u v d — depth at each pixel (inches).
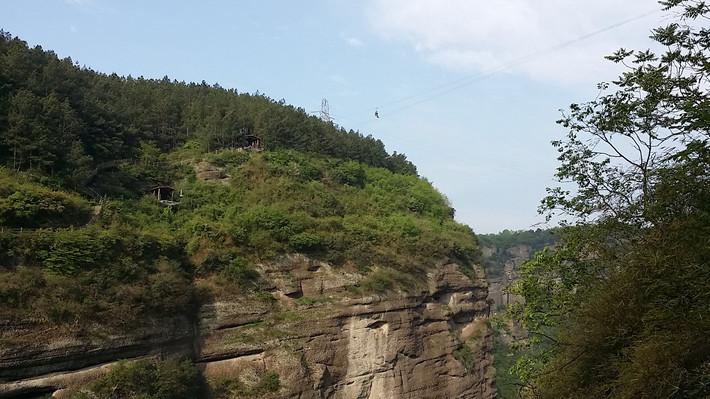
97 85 3056.1
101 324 1608.0
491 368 2896.2
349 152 3892.7
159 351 1760.6
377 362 2311.8
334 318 2230.6
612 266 692.7
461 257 3083.2
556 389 676.1
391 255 2588.6
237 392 1888.5
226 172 2888.8
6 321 1423.5
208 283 2015.3
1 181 1771.7
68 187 2127.2
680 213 558.9
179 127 3297.2
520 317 861.8
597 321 619.5
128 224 2003.0
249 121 3501.5
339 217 2733.8
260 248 2214.6
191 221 2187.5
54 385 1481.3
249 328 2018.9
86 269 1638.8
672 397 487.8
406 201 3474.4
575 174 754.8
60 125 2290.8
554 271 822.5
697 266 490.9
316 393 2068.2
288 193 2743.6
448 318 2741.1
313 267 2317.9
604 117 673.6
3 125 2066.9
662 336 503.8
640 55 609.0
